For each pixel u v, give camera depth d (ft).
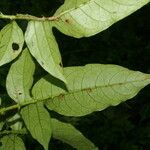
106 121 4.01
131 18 5.36
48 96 1.45
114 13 1.25
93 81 1.39
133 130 4.48
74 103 1.43
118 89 1.35
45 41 1.32
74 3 1.29
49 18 1.32
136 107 4.59
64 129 1.45
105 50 4.74
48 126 1.43
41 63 1.32
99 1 1.26
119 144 4.38
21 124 1.54
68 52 3.92
